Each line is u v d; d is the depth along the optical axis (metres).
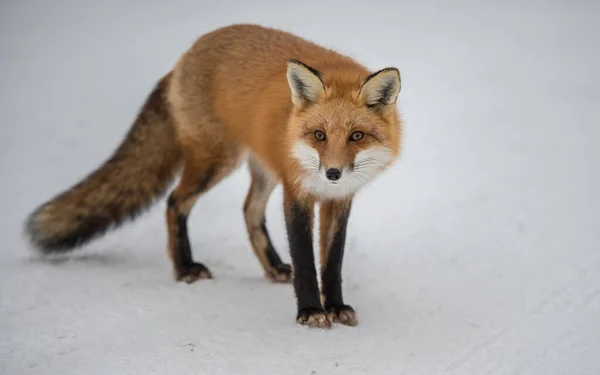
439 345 8.38
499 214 13.42
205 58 10.50
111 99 24.19
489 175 16.02
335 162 8.09
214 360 7.88
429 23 38.91
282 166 9.09
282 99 9.22
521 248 11.68
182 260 10.69
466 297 9.91
